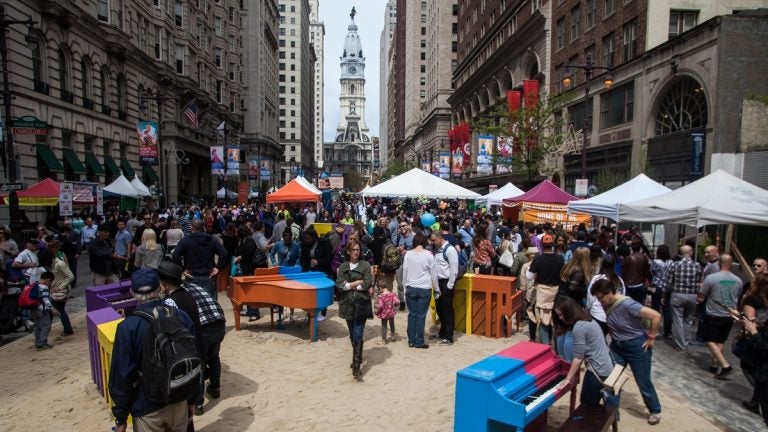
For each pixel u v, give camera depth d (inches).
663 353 358.3
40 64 1001.5
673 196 430.3
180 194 1803.6
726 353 365.4
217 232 911.0
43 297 347.9
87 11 1164.5
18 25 909.2
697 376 309.1
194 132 1956.2
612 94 1122.7
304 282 388.8
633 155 1014.4
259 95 3211.1
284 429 225.8
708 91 794.2
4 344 369.1
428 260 347.6
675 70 877.2
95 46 1211.9
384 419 237.3
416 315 349.7
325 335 384.5
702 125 821.9
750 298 249.6
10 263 402.9
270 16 3715.6
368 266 292.2
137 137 1448.1
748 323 237.1
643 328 237.9
